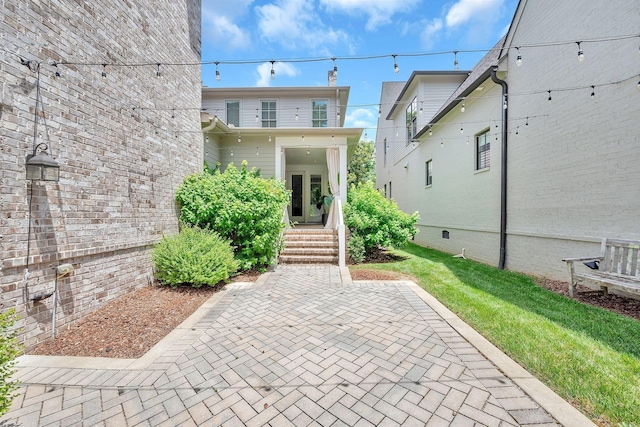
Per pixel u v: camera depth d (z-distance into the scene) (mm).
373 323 3473
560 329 3225
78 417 1936
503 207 6684
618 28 4176
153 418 1928
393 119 16312
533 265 5887
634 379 2291
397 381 2312
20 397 2129
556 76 5301
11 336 1985
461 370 2455
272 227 6258
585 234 4730
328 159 9219
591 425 1818
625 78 4102
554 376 2348
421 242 12133
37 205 2965
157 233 5148
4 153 2664
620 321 3430
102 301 3861
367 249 8383
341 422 1881
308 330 3287
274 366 2547
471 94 8031
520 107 6273
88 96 3648
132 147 4508
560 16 5199
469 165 8430
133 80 4547
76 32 3475
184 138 6223
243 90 11070
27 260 2846
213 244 5191
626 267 4008
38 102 2990
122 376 2398
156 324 3447
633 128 4016
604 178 4418
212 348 2873
